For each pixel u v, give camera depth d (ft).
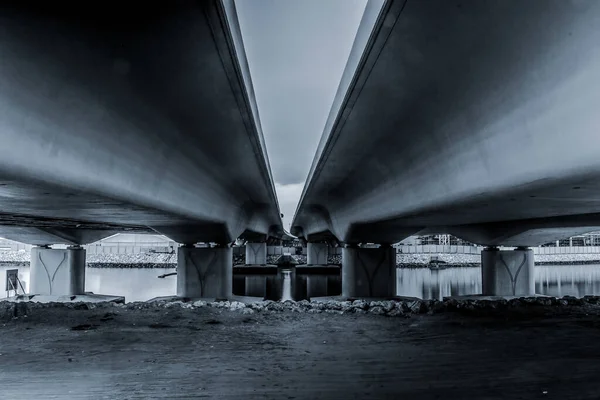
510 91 33.37
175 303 79.61
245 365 40.73
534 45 28.60
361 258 128.36
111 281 254.27
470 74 35.47
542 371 38.34
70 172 36.78
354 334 53.67
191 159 64.28
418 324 59.47
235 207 124.57
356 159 75.92
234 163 82.28
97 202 50.03
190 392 33.71
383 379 36.42
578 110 27.78
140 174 51.06
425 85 41.16
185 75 40.60
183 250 128.26
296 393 33.42
